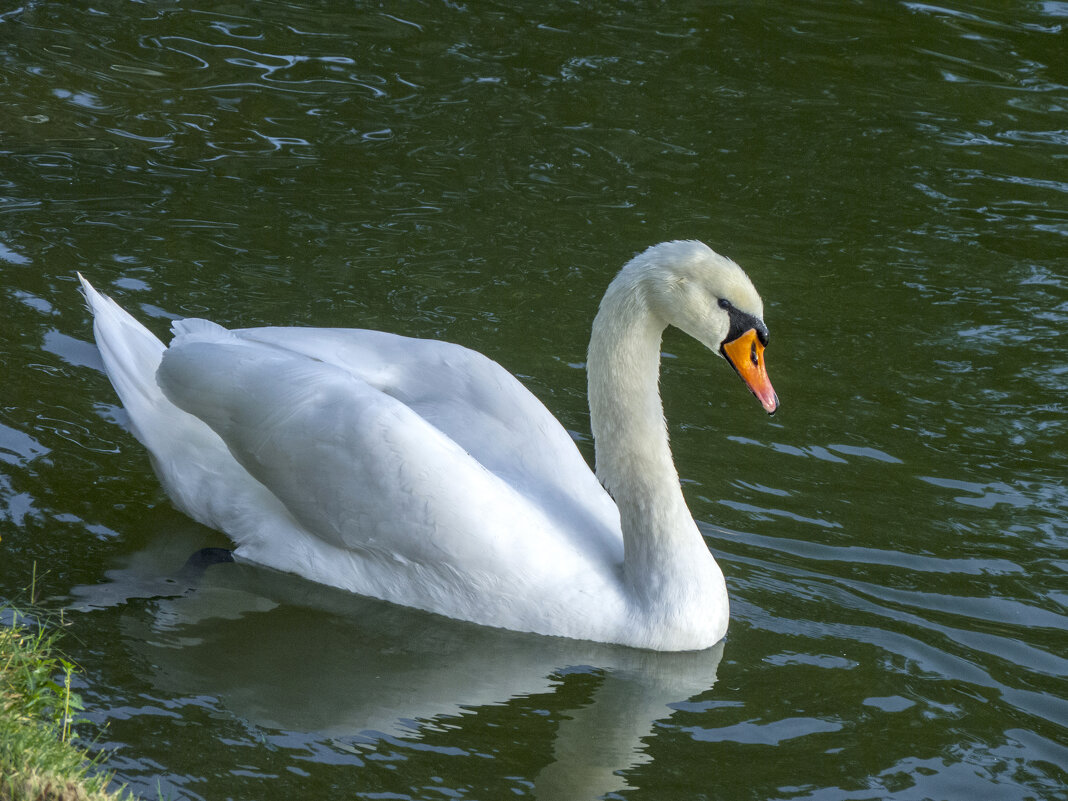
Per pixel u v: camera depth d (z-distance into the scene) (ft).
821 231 56.70
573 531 35.42
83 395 41.75
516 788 27.99
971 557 38.04
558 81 67.72
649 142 62.64
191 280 48.47
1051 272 54.80
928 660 33.73
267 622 33.88
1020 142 65.26
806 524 39.14
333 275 49.90
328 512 34.88
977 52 74.23
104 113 60.64
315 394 34.96
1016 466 42.63
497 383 37.81
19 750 24.32
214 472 36.65
